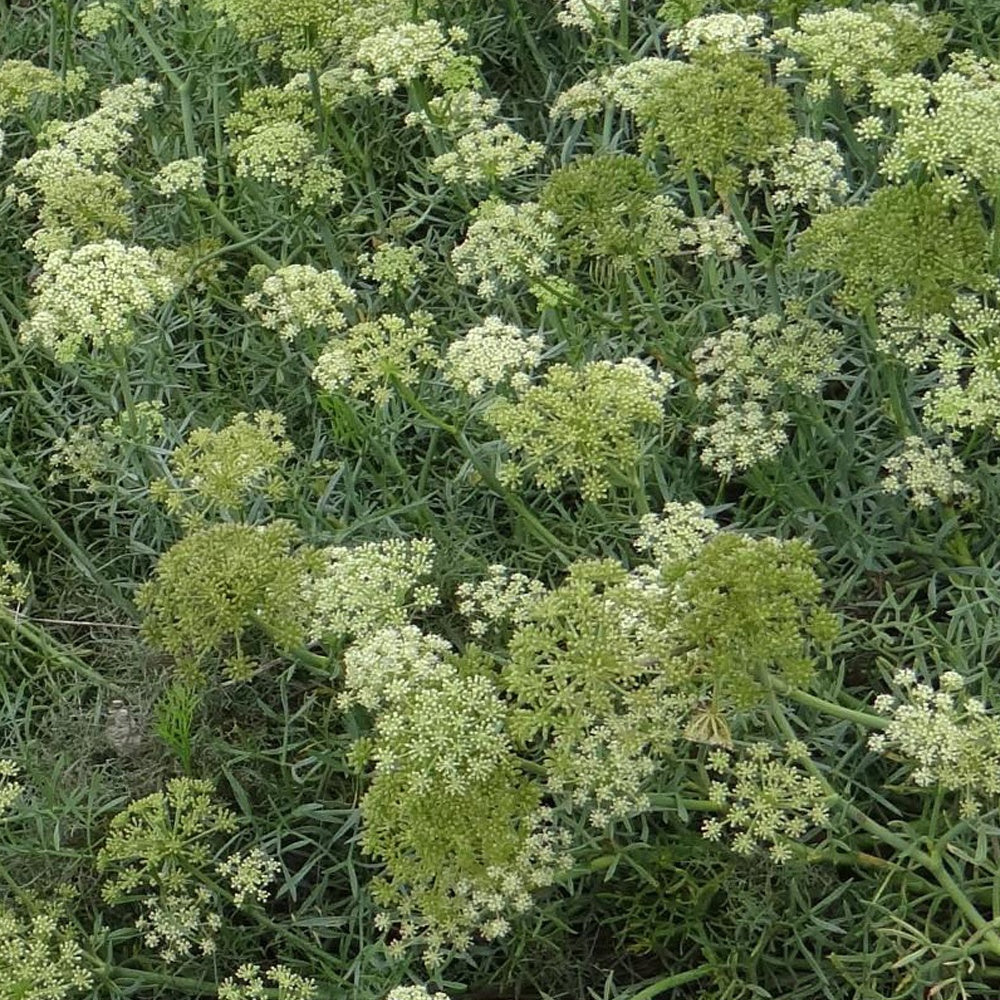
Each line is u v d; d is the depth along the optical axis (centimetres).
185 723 72
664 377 73
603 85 89
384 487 83
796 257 79
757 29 80
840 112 90
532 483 87
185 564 69
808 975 72
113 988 72
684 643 65
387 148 103
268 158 90
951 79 71
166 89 108
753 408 79
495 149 84
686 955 75
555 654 66
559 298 82
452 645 82
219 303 98
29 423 95
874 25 79
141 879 76
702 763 73
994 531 81
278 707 82
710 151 75
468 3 102
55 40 110
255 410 93
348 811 75
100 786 78
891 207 72
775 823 66
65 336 82
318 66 92
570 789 69
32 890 77
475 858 64
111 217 89
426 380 87
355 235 97
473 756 64
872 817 76
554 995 75
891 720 67
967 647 77
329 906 76
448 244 97
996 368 72
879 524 83
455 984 71
